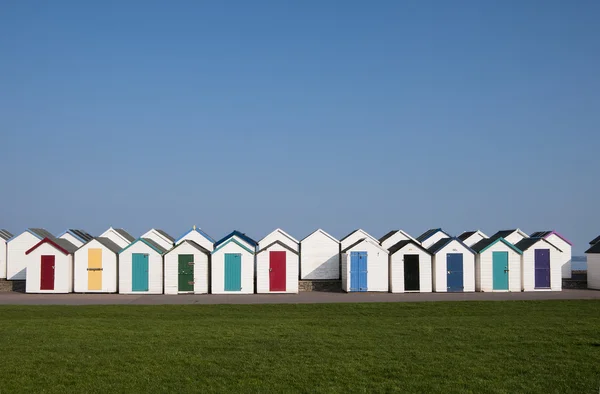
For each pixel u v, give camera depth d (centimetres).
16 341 2494
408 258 5112
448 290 5078
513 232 6128
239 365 2098
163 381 1914
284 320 3206
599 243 5541
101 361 2139
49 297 4659
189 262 4972
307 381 1914
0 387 1838
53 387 1844
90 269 5019
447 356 2231
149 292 4966
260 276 4969
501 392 1803
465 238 6384
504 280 5119
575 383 1891
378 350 2330
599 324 2981
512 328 2847
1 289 5344
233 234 6238
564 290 5262
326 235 5981
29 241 5716
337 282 5409
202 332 2734
